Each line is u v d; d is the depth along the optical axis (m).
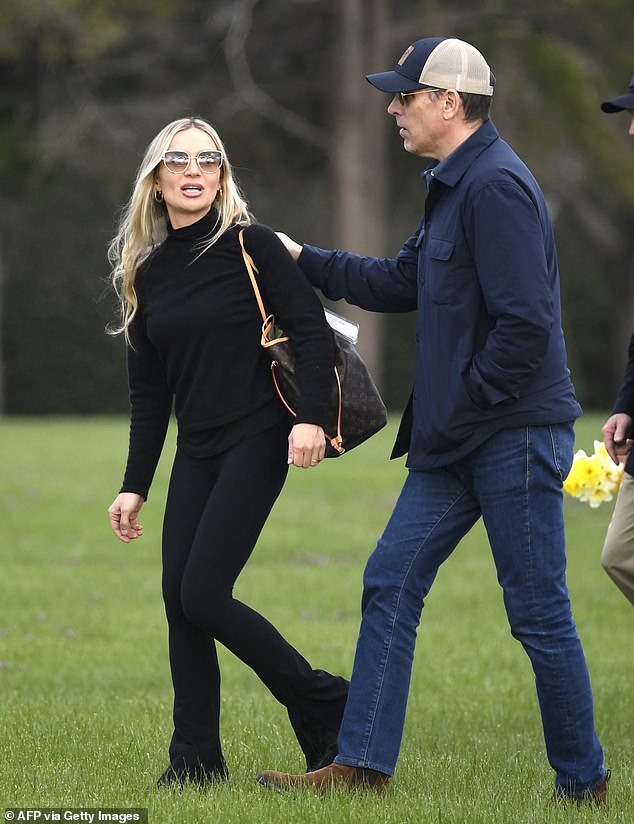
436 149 16.56
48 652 29.03
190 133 16.86
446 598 36.19
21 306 104.50
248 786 16.92
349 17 96.75
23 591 36.00
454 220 16.03
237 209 17.16
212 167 16.88
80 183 105.12
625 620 33.34
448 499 16.64
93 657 28.61
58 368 105.06
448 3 100.75
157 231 17.36
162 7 91.69
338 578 38.53
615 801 16.44
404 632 16.59
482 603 35.69
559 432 16.16
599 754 16.41
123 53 97.38
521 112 94.19
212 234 16.97
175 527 17.06
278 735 20.67
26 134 94.94
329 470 59.00
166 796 16.14
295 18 99.44
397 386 111.00
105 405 105.81
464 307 16.03
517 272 15.43
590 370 117.56
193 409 16.91
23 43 90.88
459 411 15.99
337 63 98.00
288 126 100.06
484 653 29.25
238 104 98.00
